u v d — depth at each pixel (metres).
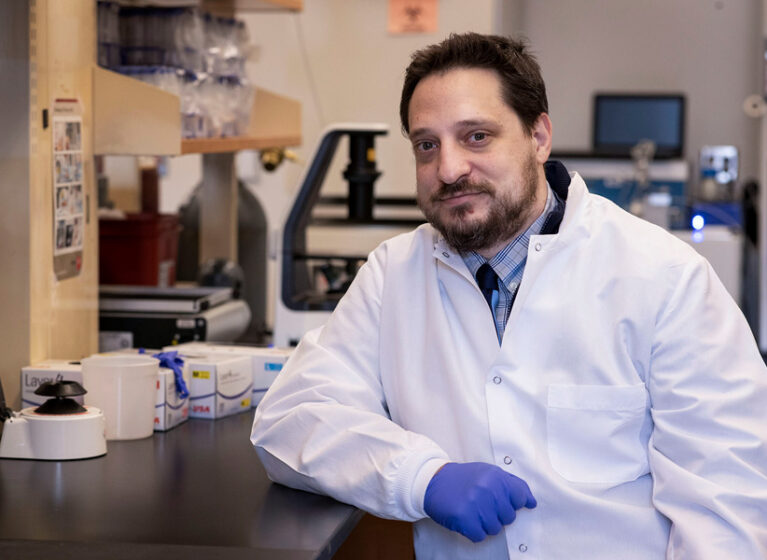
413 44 4.73
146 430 1.98
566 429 1.62
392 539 1.99
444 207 1.62
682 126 6.89
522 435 1.61
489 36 1.65
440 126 1.60
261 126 3.20
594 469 1.62
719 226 6.07
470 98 1.59
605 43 7.24
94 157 2.33
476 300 1.70
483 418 1.64
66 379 1.99
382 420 1.62
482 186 1.59
